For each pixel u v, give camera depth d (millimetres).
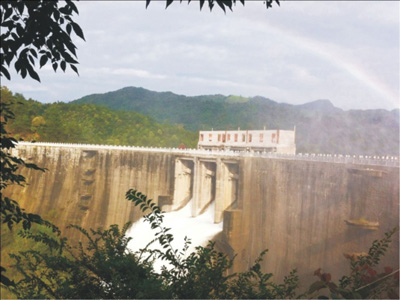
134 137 182375
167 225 67000
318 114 172125
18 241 75562
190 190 75062
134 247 69438
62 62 6195
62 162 97125
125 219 80500
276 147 68875
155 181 77062
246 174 57281
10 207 6336
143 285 5836
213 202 69188
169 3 5504
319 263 42312
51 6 5797
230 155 61875
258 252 52406
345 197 40281
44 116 148875
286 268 46875
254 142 73625
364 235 36812
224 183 63094
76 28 6051
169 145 192125
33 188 99000
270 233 51000
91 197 88812
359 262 6199
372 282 5531
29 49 5953
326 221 42438
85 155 93000
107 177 86812
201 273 6418
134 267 6332
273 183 51812
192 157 70062
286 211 48719
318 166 44812
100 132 177750
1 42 5723
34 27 5816
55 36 5957
